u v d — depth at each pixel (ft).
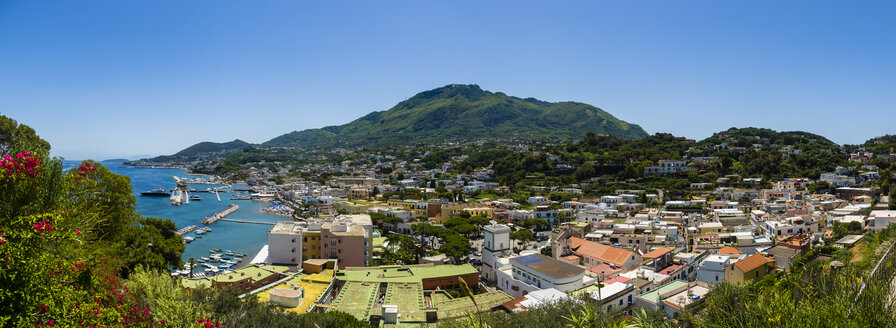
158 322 84.48
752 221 473.67
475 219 569.64
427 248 460.14
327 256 324.39
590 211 563.07
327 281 246.06
